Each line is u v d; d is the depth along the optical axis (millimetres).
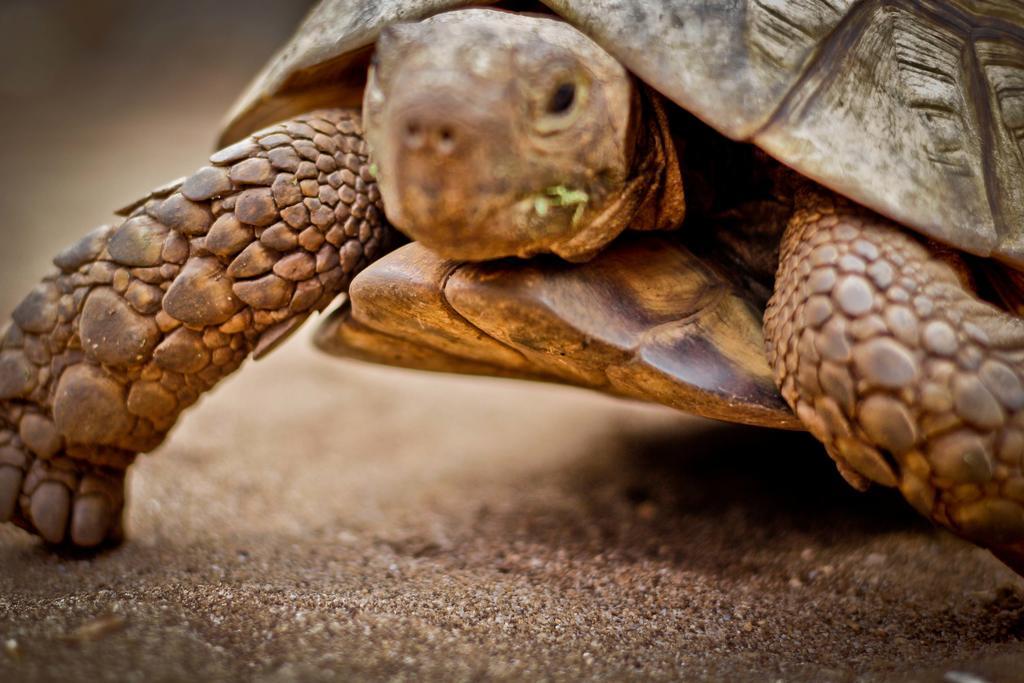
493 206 829
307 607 866
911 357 839
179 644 839
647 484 1034
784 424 865
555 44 836
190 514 980
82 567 904
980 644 858
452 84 821
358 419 1262
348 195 900
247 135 970
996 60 887
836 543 947
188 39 4258
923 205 853
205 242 886
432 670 836
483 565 923
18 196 2307
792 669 845
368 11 894
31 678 821
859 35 867
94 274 894
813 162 848
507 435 1215
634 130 852
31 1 4289
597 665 844
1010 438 836
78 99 3508
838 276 849
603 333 859
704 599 893
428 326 891
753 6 858
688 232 894
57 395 900
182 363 895
